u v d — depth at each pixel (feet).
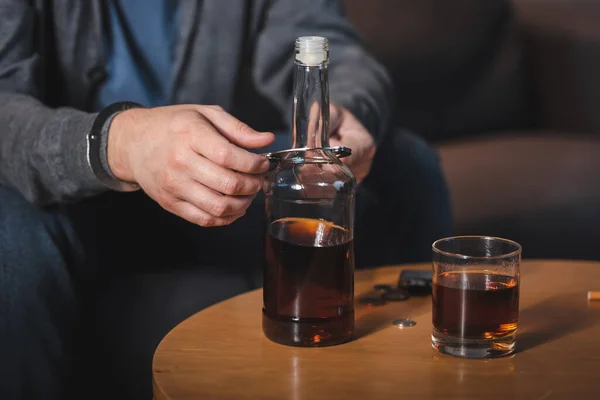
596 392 3.22
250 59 5.88
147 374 4.83
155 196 3.88
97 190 4.26
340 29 5.75
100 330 4.81
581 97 9.27
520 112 9.29
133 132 3.91
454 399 3.18
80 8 5.18
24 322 4.38
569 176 7.93
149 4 5.38
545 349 3.53
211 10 5.44
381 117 5.08
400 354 3.50
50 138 4.23
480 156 8.36
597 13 9.43
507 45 9.14
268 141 3.71
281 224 3.53
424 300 4.05
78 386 4.72
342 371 3.37
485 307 3.43
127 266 5.20
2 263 4.41
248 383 3.29
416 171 5.61
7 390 4.34
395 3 8.57
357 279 4.31
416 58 8.55
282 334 3.57
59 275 4.54
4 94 4.73
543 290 4.14
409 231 5.58
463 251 3.58
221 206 3.68
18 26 4.99
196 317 3.88
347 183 3.52
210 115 3.76
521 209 7.58
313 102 3.52
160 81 5.47
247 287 5.14
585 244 7.64
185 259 5.30
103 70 5.30
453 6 8.80
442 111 8.74
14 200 4.61
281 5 5.70
